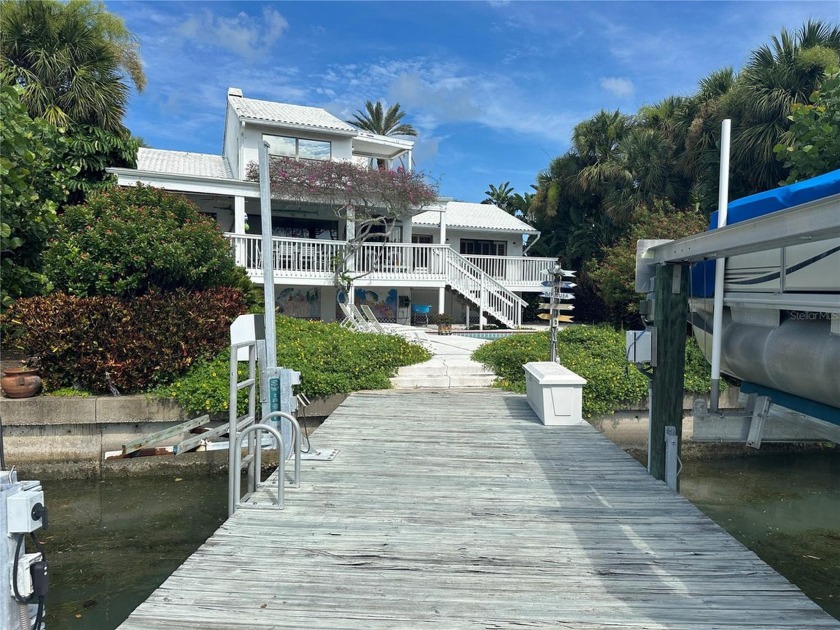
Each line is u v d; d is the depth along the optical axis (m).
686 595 3.01
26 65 12.26
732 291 4.80
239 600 2.93
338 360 9.18
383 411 7.73
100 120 12.61
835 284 3.71
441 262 17.86
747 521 6.08
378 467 5.31
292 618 2.77
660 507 4.32
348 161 17.62
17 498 2.19
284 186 15.55
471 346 12.80
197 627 2.68
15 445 7.20
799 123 7.01
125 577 4.73
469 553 3.51
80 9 13.05
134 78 14.63
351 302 15.75
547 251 25.27
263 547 3.57
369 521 4.01
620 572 3.27
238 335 4.68
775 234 2.98
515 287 20.56
